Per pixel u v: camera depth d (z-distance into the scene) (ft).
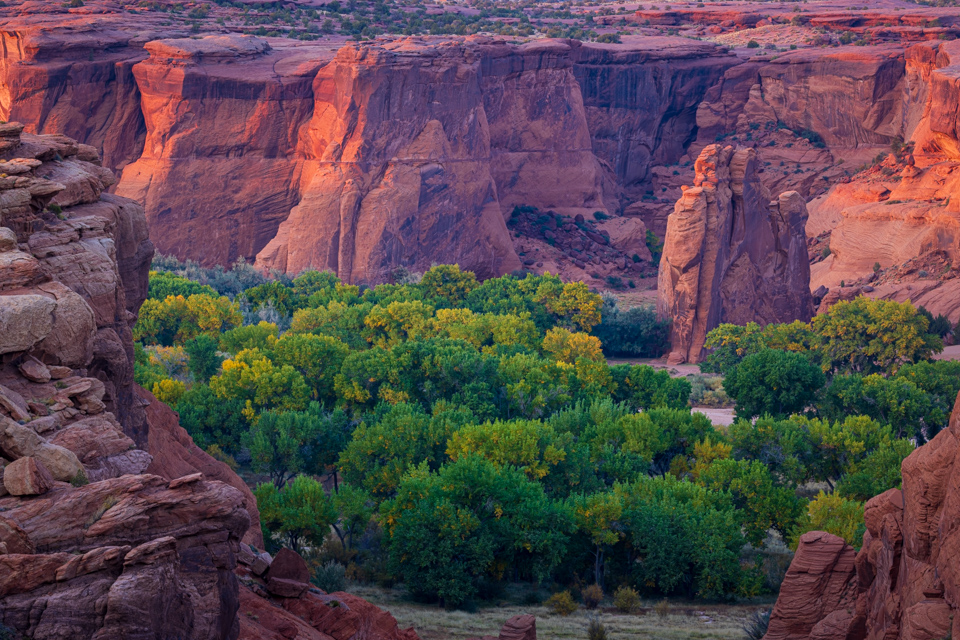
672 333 496.64
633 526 219.82
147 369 312.50
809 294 535.19
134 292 115.55
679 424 273.95
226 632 64.44
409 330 422.41
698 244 483.51
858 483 238.27
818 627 119.14
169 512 61.82
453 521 207.82
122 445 73.41
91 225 99.66
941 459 99.71
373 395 335.88
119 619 53.78
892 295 534.78
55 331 80.12
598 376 335.26
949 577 92.73
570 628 190.70
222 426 304.09
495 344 412.36
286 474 296.71
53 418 72.59
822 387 345.31
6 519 57.67
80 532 59.52
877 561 113.39
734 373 347.36
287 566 93.25
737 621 199.11
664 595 223.30
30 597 54.65
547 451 247.91
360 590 218.18
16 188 92.99
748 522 236.84
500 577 219.61
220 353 414.21
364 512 236.63
